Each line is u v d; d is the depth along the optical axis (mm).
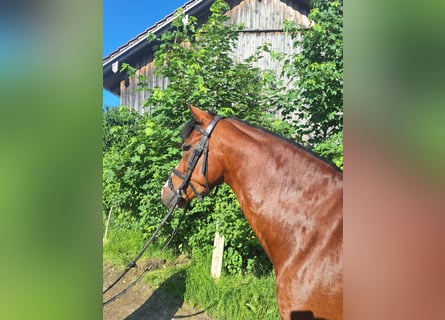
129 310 3365
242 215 3254
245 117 3625
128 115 4230
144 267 4219
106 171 3861
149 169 3732
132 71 4207
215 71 3918
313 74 3117
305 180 1556
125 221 4672
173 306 3346
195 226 3938
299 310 1434
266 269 3578
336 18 3316
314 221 1481
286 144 1662
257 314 2938
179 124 3688
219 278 3514
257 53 4098
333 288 1364
